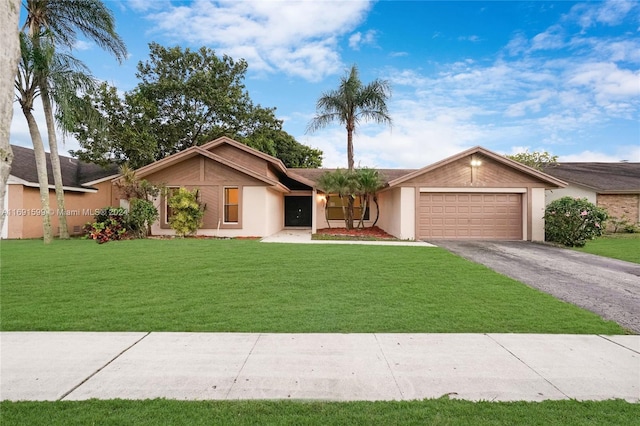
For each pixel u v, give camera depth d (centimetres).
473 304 544
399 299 566
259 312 502
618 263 916
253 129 2569
